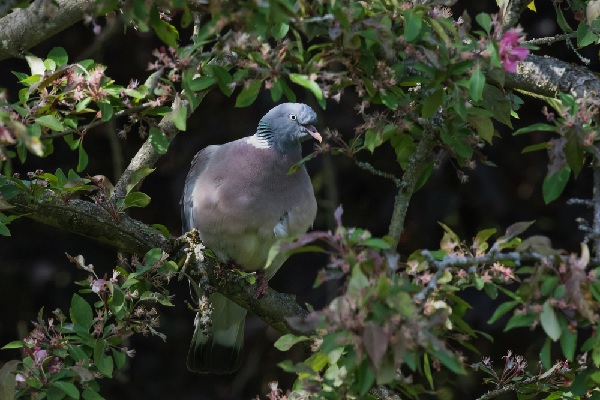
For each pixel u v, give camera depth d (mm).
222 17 6039
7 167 7223
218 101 15281
